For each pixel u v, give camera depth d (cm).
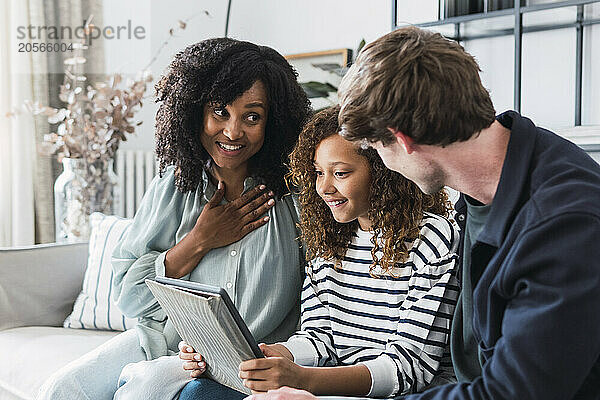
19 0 318
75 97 302
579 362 82
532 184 93
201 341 128
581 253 83
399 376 127
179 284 120
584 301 82
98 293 221
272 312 161
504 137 99
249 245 163
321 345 141
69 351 197
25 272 224
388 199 134
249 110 155
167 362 148
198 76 155
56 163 331
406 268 137
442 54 93
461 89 92
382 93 93
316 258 150
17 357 198
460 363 124
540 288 85
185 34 386
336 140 134
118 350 167
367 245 143
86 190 275
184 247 163
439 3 238
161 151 168
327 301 147
